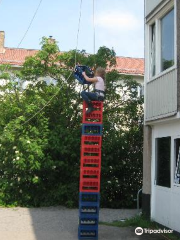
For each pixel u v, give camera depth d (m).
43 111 14.60
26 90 15.46
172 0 9.87
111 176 14.68
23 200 13.81
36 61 15.31
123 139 14.86
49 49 15.19
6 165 13.98
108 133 14.96
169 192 9.63
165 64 10.43
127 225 10.23
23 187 14.00
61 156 14.20
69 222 10.62
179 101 9.02
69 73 15.12
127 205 14.29
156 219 10.38
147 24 11.52
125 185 14.53
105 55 15.51
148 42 11.42
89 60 15.20
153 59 11.23
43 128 14.12
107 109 15.67
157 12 10.72
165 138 10.22
